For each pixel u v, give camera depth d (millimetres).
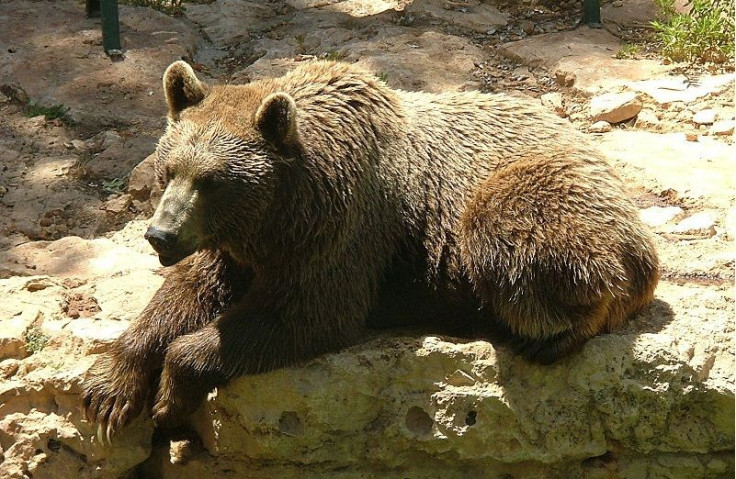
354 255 9969
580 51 17859
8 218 13766
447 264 10406
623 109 15938
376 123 10266
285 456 9984
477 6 20078
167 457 10422
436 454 10023
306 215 9641
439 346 9906
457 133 10719
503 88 17000
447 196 10461
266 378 9773
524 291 9773
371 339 10312
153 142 15578
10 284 11438
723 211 13375
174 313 10328
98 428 10086
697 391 9992
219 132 9398
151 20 18906
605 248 9789
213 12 19750
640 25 19359
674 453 10195
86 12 19094
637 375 9914
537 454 9953
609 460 10211
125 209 14211
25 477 10125
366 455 10055
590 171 10281
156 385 10375
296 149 9625
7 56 17406
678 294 11102
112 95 16672
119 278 11820
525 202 9930
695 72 17219
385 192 10219
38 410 10297
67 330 10648
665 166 14523
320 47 18219
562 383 9977
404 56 17438
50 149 15414
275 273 9812
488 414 9867
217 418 10000
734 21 17797
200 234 9328
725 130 15500
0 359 10469
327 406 9805
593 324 9875
